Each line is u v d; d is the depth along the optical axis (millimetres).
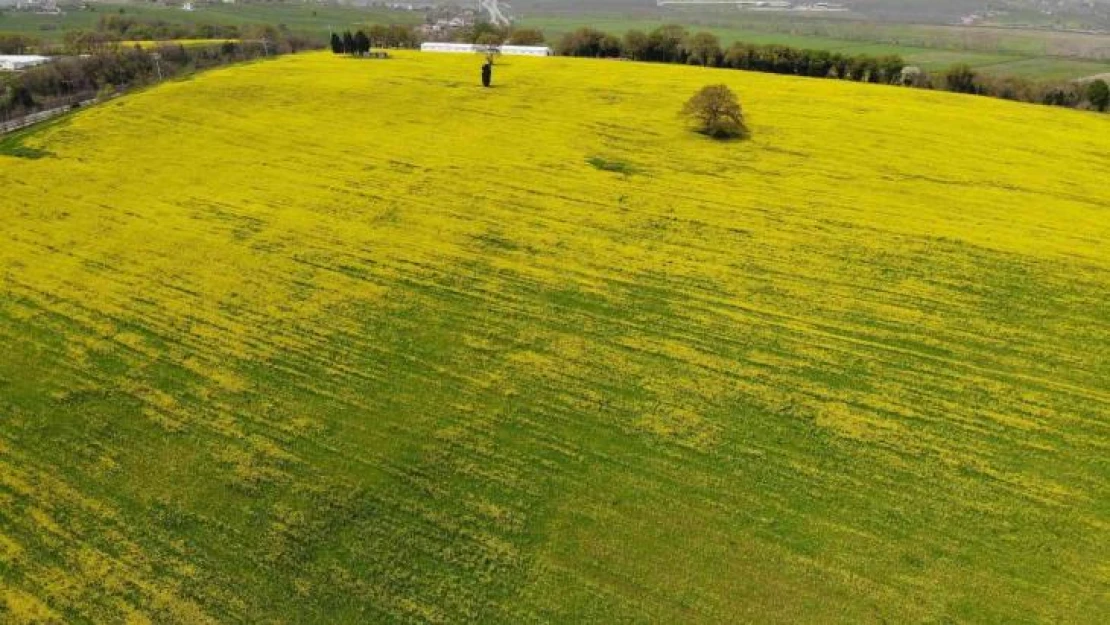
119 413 25562
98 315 31031
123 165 46188
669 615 18984
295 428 25047
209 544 20766
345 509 21922
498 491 22641
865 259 37312
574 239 38500
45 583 19578
